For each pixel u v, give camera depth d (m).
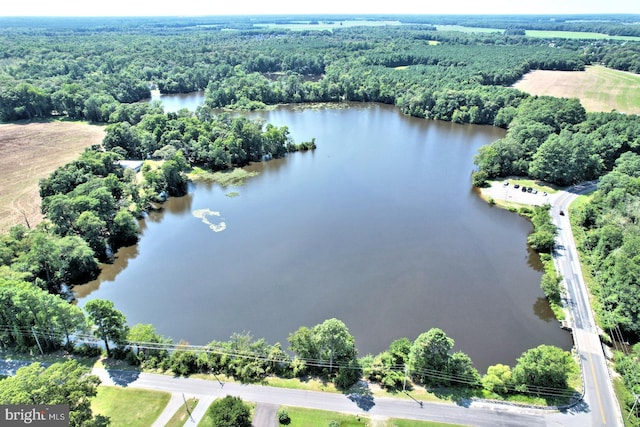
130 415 60.06
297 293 92.06
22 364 70.12
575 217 117.19
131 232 113.19
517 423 58.78
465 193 140.12
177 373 68.00
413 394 63.78
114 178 129.25
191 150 163.75
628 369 65.75
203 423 58.81
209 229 119.44
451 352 75.25
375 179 151.88
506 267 100.50
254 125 174.75
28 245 94.88
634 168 130.38
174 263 103.81
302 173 158.38
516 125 170.62
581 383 65.31
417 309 86.62
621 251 86.62
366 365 68.00
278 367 68.38
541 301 88.88
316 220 123.12
